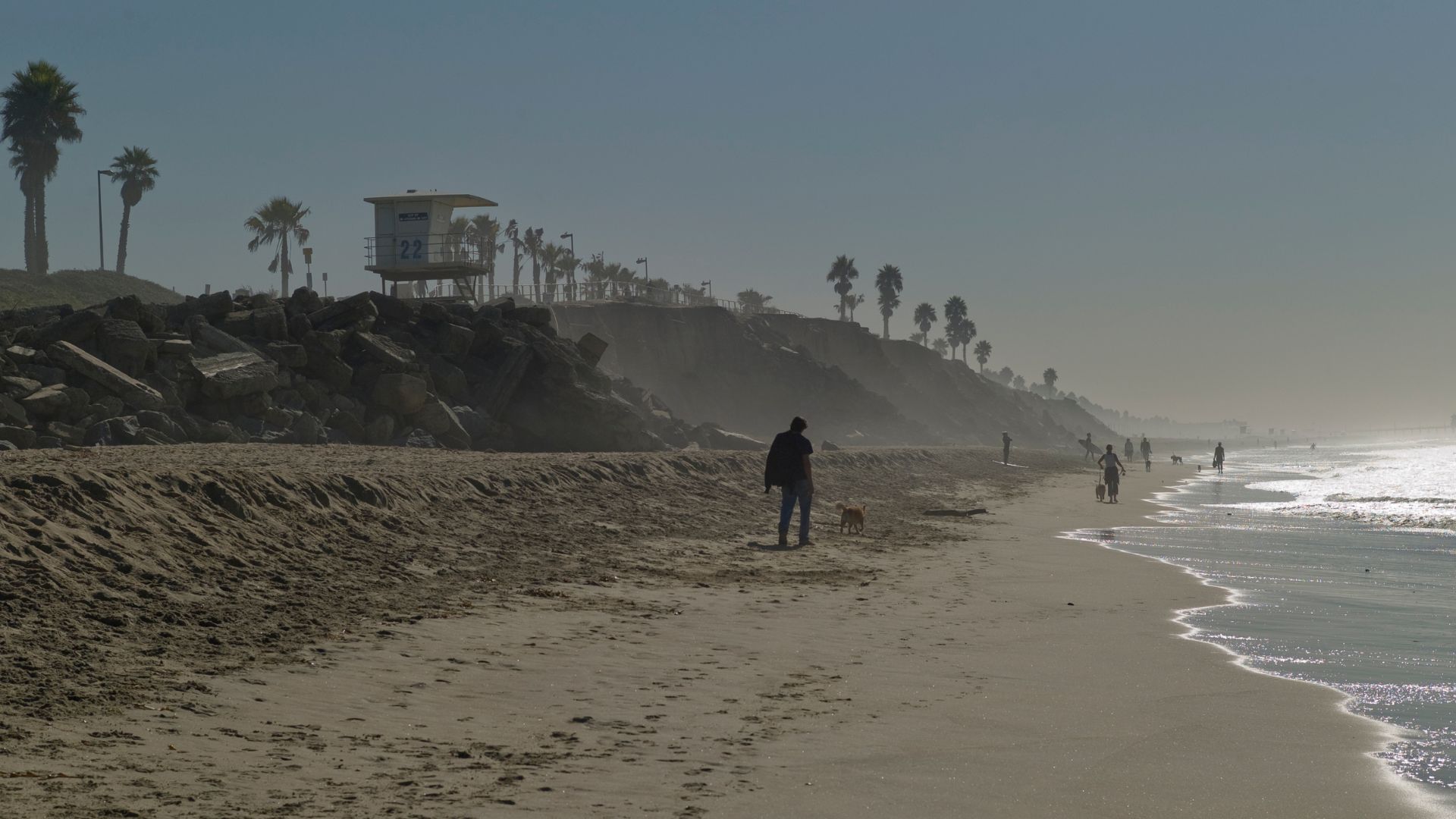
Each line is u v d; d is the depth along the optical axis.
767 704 7.04
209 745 5.40
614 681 7.53
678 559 14.80
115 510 9.88
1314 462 98.25
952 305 198.75
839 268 166.88
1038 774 5.52
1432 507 32.69
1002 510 29.52
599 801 4.86
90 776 4.73
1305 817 4.88
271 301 38.19
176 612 8.16
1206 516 28.30
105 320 29.38
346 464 17.67
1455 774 5.62
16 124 78.31
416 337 39.06
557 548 14.27
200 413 29.77
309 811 4.48
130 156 90.94
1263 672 8.37
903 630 10.12
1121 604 12.14
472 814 4.56
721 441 50.53
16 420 24.56
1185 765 5.73
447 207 51.91
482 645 8.42
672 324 97.88
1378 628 10.61
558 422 38.66
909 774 5.49
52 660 6.58
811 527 20.67
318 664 7.38
